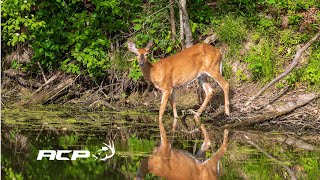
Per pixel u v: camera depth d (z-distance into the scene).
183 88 17.53
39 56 18.30
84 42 17.83
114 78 17.84
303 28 17.59
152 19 17.70
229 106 16.31
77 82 18.08
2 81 18.52
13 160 12.80
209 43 17.62
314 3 17.98
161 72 15.72
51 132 15.01
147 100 17.61
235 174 11.74
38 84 18.34
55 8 18.12
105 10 18.08
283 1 17.95
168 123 15.87
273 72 16.95
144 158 12.84
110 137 14.51
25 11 18.11
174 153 13.14
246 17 17.84
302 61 16.94
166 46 17.67
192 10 18.02
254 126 15.27
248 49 17.47
